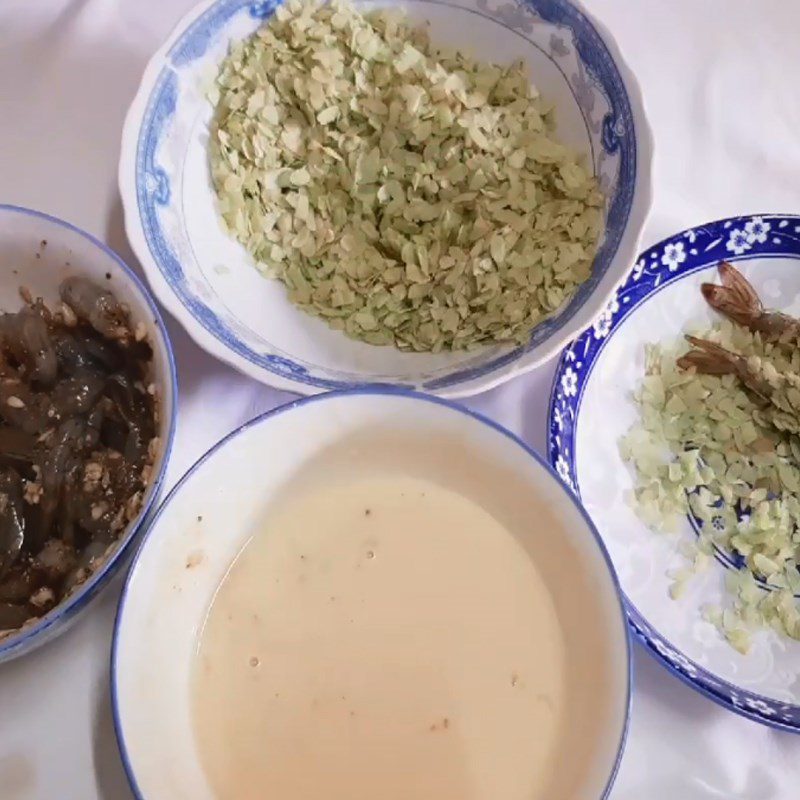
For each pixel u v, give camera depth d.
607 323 0.49
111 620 0.42
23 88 0.52
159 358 0.41
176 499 0.39
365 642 0.41
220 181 0.49
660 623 0.44
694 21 0.55
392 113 0.49
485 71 0.50
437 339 0.46
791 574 0.45
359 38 0.50
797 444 0.48
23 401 0.43
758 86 0.54
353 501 0.42
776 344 0.49
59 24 0.53
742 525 0.46
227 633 0.41
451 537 0.42
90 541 0.41
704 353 0.49
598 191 0.47
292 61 0.50
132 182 0.45
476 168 0.48
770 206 0.52
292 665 0.40
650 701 0.42
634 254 0.44
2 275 0.45
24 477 0.42
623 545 0.46
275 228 0.49
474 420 0.40
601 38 0.47
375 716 0.40
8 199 0.49
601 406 0.48
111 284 0.43
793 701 0.42
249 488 0.41
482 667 0.40
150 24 0.53
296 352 0.46
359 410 0.40
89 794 0.40
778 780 0.41
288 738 0.39
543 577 0.41
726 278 0.50
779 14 0.55
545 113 0.50
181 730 0.39
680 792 0.40
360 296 0.48
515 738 0.39
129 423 0.43
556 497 0.39
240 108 0.49
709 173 0.52
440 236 0.48
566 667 0.40
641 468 0.47
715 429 0.48
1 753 0.40
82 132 0.51
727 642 0.44
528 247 0.46
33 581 0.41
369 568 0.42
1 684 0.41
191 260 0.46
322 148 0.49
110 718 0.41
